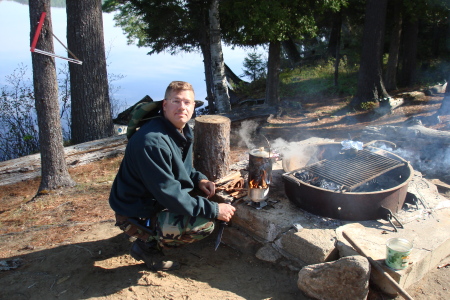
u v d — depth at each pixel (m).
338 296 2.66
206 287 2.89
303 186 3.26
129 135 2.97
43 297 2.77
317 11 9.85
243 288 2.90
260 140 8.38
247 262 3.28
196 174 3.23
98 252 3.42
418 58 15.68
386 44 15.72
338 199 3.12
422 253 2.88
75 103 9.03
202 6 11.28
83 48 8.70
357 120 9.77
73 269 3.14
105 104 9.29
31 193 6.22
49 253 3.46
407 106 10.66
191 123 8.02
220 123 3.71
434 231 3.15
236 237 3.51
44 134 5.60
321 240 2.98
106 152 7.82
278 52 11.36
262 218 3.31
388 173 3.70
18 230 4.21
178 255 3.40
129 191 2.71
